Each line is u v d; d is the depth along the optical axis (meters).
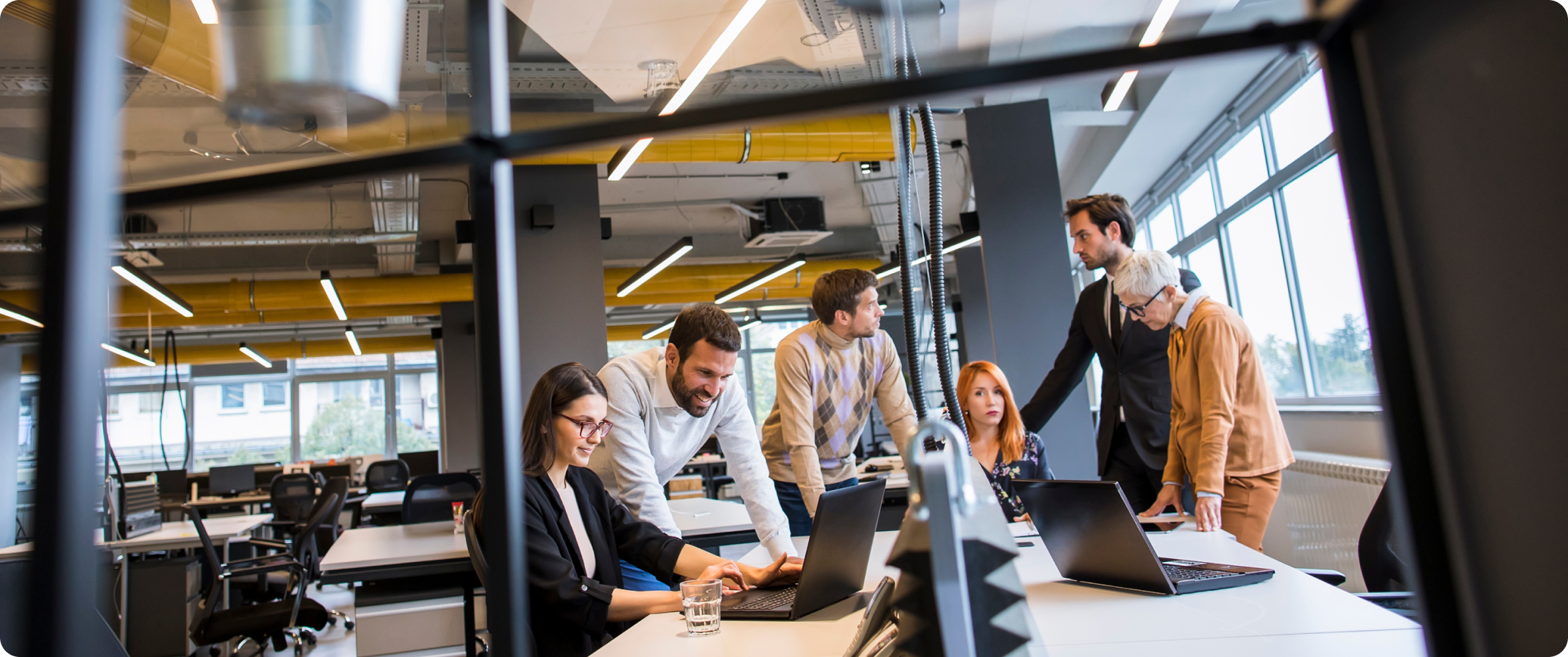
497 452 0.38
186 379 12.86
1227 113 5.14
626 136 0.37
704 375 2.25
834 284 2.85
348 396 13.41
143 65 0.87
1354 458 3.78
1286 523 4.15
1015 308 4.63
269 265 8.38
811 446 2.77
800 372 2.84
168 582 4.41
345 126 0.60
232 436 12.91
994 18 0.73
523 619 0.38
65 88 0.33
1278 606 1.28
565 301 4.96
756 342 14.42
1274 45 0.36
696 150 4.68
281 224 6.95
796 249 9.37
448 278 8.56
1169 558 1.70
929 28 0.79
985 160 4.74
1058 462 4.54
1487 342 0.32
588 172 5.08
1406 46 0.34
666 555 2.00
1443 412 0.34
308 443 13.14
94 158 0.33
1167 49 0.35
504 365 0.38
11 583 1.35
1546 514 0.32
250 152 0.63
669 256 6.74
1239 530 2.26
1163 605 1.34
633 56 1.31
